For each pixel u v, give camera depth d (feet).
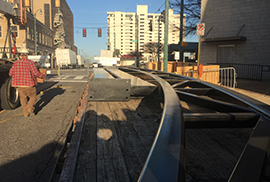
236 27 50.06
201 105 8.89
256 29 47.47
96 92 13.83
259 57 47.39
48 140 12.37
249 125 6.29
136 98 15.15
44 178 8.43
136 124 9.46
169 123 4.55
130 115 10.89
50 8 199.52
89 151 6.62
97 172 5.42
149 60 166.81
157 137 3.95
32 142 12.05
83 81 49.03
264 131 4.92
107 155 6.40
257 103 7.41
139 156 6.40
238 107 7.22
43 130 14.12
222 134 9.02
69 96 27.99
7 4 91.30
